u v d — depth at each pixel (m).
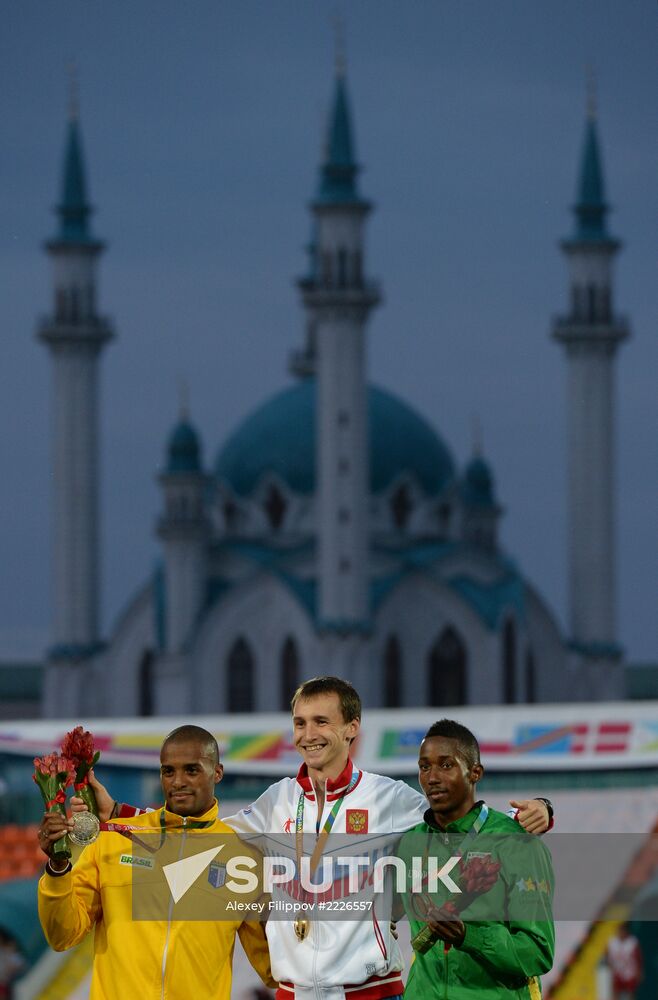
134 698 183.88
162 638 180.88
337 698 12.99
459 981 12.86
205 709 177.50
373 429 183.88
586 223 190.00
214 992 13.09
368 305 175.12
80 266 188.62
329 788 13.05
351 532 174.38
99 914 13.28
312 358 194.38
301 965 12.77
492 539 193.25
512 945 12.41
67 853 12.51
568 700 185.38
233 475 186.25
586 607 188.12
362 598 173.50
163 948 12.95
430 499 184.25
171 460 185.25
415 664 176.00
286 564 178.88
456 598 177.00
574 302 189.75
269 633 177.25
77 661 184.38
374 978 12.85
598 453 188.50
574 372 189.38
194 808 13.22
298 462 183.88
